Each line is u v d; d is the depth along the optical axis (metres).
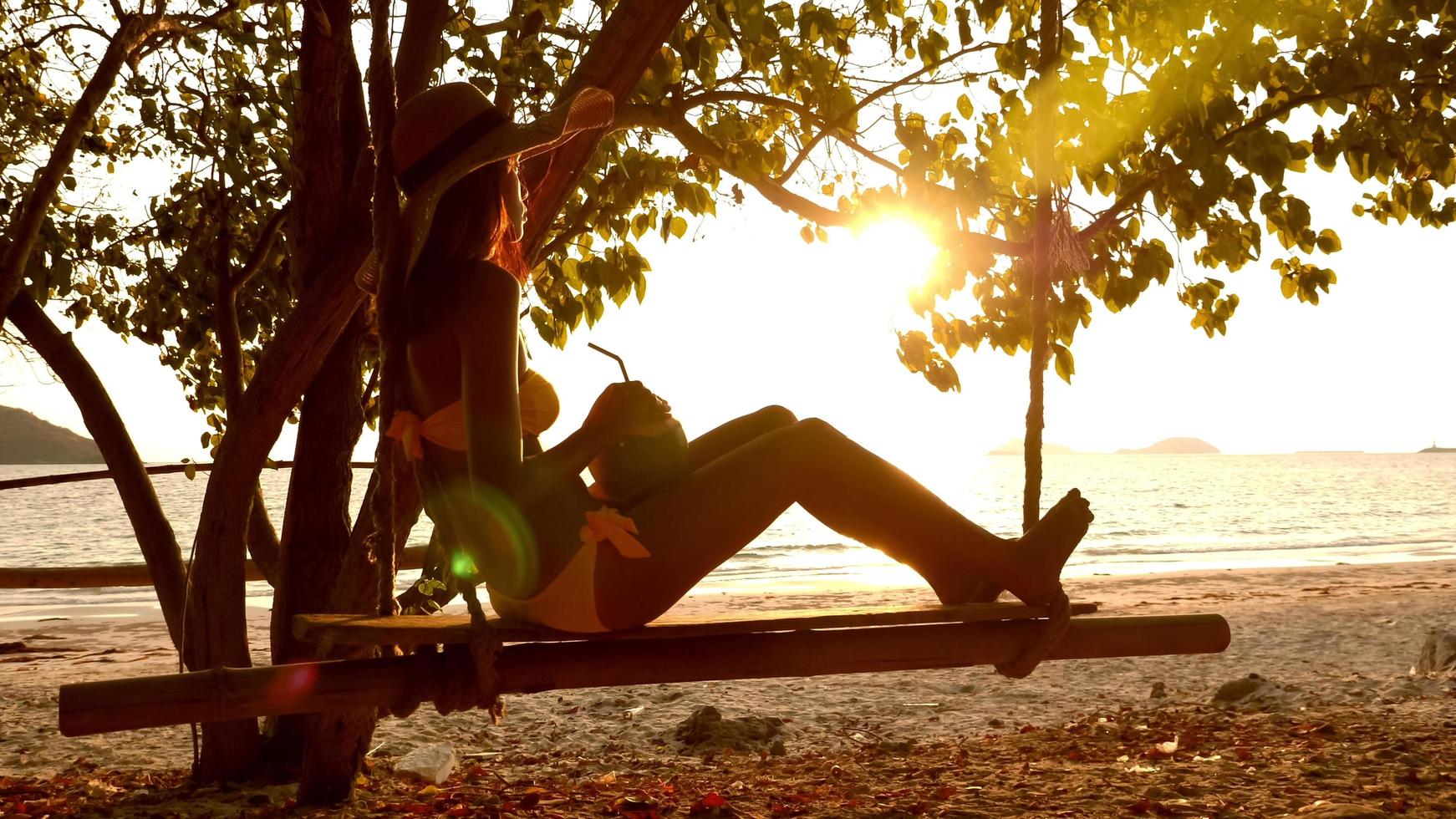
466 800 5.30
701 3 5.05
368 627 2.38
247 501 5.43
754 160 5.84
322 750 5.08
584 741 7.41
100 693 2.27
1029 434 3.21
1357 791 4.72
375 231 2.61
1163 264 5.34
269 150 6.75
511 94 5.18
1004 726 7.71
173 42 6.50
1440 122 4.73
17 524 59.06
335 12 5.22
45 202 5.70
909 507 2.70
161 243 6.91
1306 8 4.68
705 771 6.38
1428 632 11.70
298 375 5.27
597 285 6.03
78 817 4.99
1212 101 4.68
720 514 2.55
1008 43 5.09
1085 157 5.10
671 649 2.61
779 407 3.00
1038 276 3.25
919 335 5.86
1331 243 5.44
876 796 5.14
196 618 5.41
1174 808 4.57
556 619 2.46
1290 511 68.50
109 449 6.00
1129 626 2.89
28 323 5.98
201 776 5.79
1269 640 11.46
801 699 8.80
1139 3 5.13
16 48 6.89
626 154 5.98
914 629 2.77
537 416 2.61
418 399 2.52
